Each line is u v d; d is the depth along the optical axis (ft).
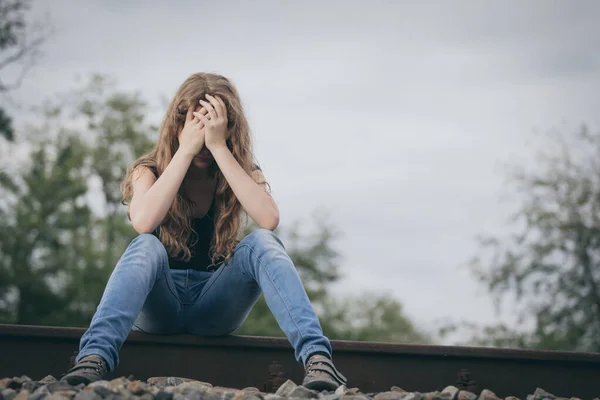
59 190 82.33
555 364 11.44
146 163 10.71
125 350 10.69
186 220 10.21
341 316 109.09
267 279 9.32
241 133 10.73
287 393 8.62
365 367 11.21
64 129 84.94
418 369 11.27
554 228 66.85
